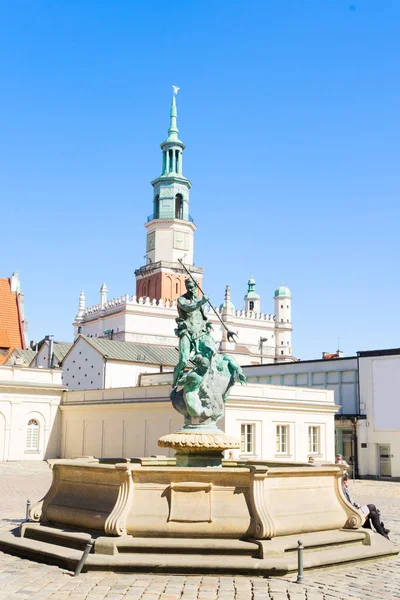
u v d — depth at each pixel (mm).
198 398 15281
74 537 12336
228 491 12055
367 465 43219
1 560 12367
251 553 11484
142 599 9562
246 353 95375
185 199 96062
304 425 41562
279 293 109125
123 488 12227
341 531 13281
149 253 95750
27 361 66250
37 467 43156
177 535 11773
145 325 86125
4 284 72250
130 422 44188
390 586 10688
